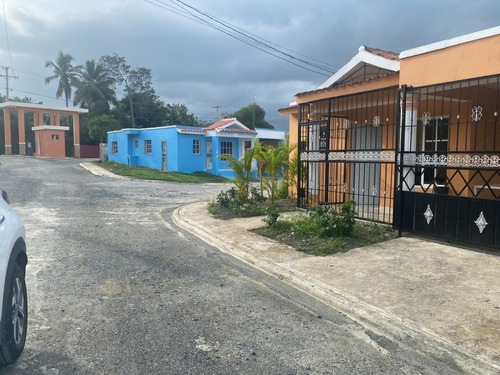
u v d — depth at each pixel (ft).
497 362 10.96
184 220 33.27
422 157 24.29
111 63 161.17
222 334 12.96
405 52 25.23
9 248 10.27
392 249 22.57
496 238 20.65
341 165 37.88
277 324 13.85
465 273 18.25
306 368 11.05
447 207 22.93
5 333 9.84
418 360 11.64
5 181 58.29
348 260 20.66
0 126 144.97
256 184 74.38
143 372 10.64
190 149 87.04
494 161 20.65
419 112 31.76
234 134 91.40
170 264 20.79
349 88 31.37
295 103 42.14
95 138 146.92
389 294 15.94
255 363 11.26
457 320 13.52
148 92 166.30
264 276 19.21
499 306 14.60
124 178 71.41
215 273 19.51
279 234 26.84
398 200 25.75
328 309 15.31
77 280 17.74
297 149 38.50
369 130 36.35
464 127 29.60
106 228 29.43
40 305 14.85
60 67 161.27
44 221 30.96
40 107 127.44
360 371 10.97
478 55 21.40
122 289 16.83
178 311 14.71
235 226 30.09
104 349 11.78
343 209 25.85
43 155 126.31
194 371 10.75
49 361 11.03
